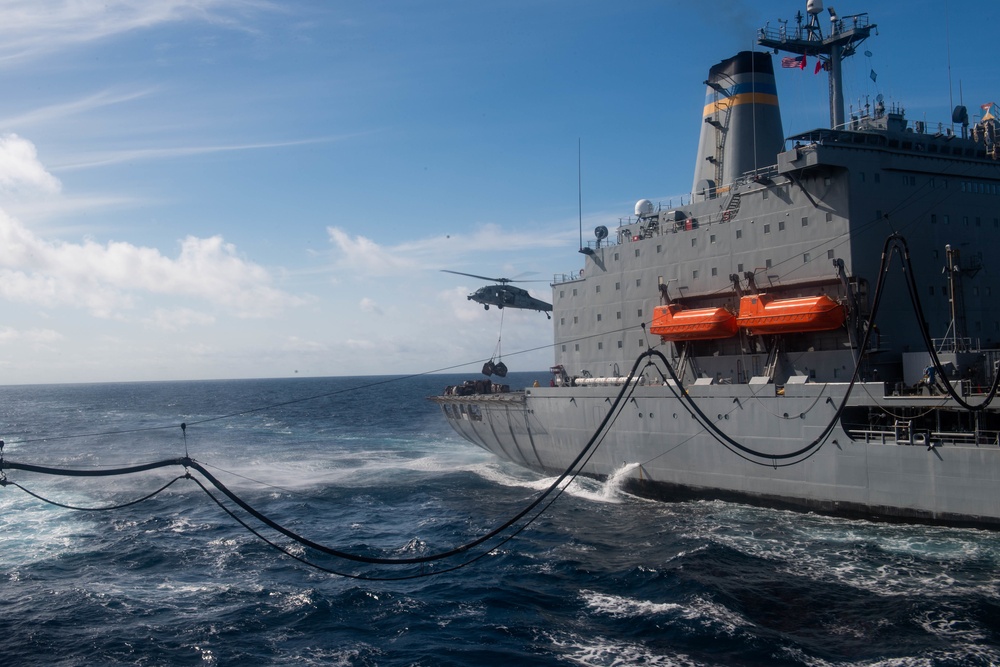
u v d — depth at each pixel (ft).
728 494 105.50
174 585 88.12
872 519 92.07
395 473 164.25
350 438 248.73
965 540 84.53
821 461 95.40
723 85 134.51
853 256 102.47
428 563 92.84
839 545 87.40
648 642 66.74
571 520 108.37
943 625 66.33
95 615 78.64
